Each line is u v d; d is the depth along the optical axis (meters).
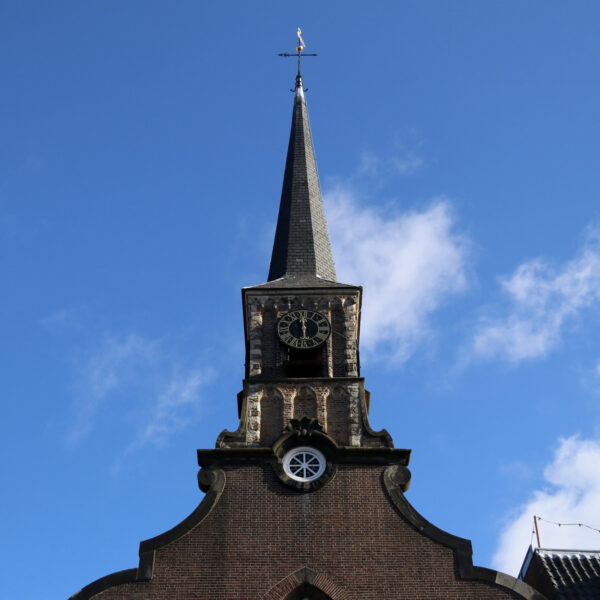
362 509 35.06
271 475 36.12
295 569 33.34
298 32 61.53
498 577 33.25
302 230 47.81
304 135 55.06
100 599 32.78
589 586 34.78
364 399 39.19
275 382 39.56
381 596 32.78
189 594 32.78
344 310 42.47
